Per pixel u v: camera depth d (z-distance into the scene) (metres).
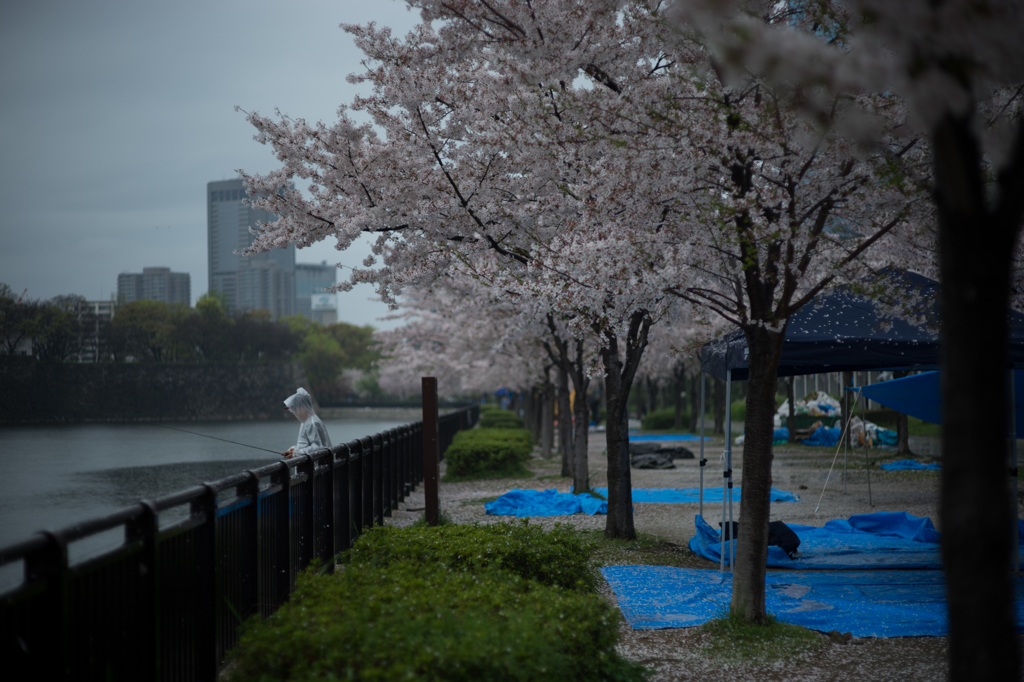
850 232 6.99
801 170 5.83
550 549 5.39
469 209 7.83
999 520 2.45
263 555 5.53
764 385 6.12
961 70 2.24
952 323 2.55
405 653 3.02
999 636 2.44
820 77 2.24
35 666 2.82
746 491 6.18
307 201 8.62
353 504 9.30
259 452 33.72
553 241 7.19
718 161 5.79
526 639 3.31
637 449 23.58
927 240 6.78
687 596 7.01
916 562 8.54
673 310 6.56
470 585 4.27
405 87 7.29
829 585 7.64
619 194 6.12
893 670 5.18
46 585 2.89
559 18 6.57
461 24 7.48
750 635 5.80
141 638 3.64
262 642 3.19
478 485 17.38
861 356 7.70
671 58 6.83
